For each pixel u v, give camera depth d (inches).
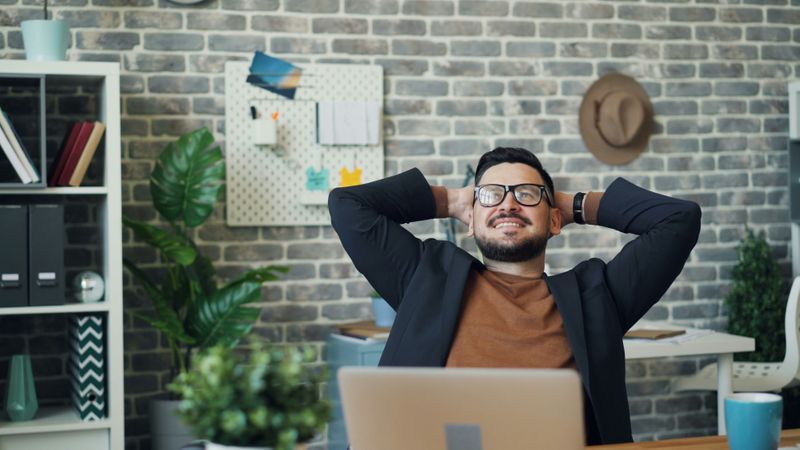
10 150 132.3
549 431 53.3
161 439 142.6
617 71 176.1
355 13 164.1
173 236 139.9
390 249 86.0
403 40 166.1
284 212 160.1
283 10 160.9
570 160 173.5
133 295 153.4
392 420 55.3
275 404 46.4
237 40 158.9
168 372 154.6
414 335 80.4
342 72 162.6
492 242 84.2
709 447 70.2
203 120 157.4
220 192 154.7
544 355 78.8
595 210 91.5
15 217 131.4
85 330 134.6
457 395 53.9
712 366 169.5
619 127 172.1
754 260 175.9
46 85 149.6
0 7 149.1
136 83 154.6
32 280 132.1
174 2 155.9
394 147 165.9
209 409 45.6
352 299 163.8
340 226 87.0
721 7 180.9
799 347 150.3
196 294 148.1
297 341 161.5
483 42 169.6
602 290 83.4
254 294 145.3
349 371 55.2
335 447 156.2
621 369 80.9
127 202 153.8
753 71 182.2
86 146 135.9
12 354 148.3
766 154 182.5
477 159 169.3
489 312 81.0
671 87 178.7
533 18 171.9
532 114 171.8
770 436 60.2
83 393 134.6
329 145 161.9
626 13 176.4
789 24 183.0
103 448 135.5
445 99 167.9
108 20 153.6
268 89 159.5
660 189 178.2
